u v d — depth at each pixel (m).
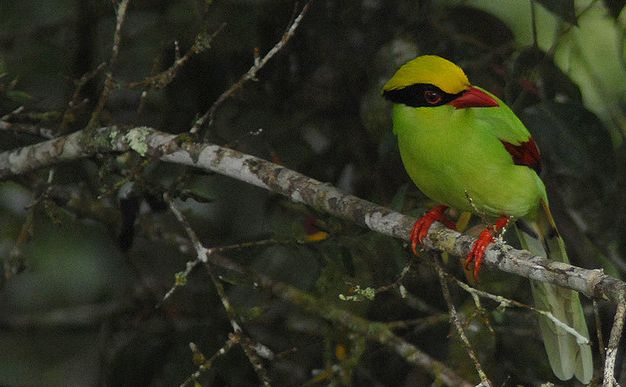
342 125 12.08
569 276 8.22
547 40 12.53
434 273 11.39
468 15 11.27
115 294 13.66
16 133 11.48
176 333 11.31
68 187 12.88
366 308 11.01
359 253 10.62
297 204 11.70
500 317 10.96
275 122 12.09
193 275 12.54
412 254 9.47
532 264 8.50
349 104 12.04
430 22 11.27
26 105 12.41
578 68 12.60
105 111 12.20
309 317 12.16
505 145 9.91
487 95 9.70
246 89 12.09
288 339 12.00
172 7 12.54
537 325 11.10
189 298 12.41
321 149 12.23
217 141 11.96
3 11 13.09
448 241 9.26
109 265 13.70
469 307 10.76
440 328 11.45
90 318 13.41
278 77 12.05
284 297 11.23
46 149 10.64
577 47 11.79
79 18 12.37
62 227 13.64
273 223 12.20
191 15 12.45
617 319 7.51
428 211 10.69
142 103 10.24
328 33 11.73
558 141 10.48
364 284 10.63
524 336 11.04
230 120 12.14
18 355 13.70
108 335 12.81
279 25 11.86
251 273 11.41
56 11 13.19
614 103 12.41
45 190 10.59
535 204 10.23
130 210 10.98
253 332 12.01
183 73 12.14
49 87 12.92
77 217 12.45
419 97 9.83
